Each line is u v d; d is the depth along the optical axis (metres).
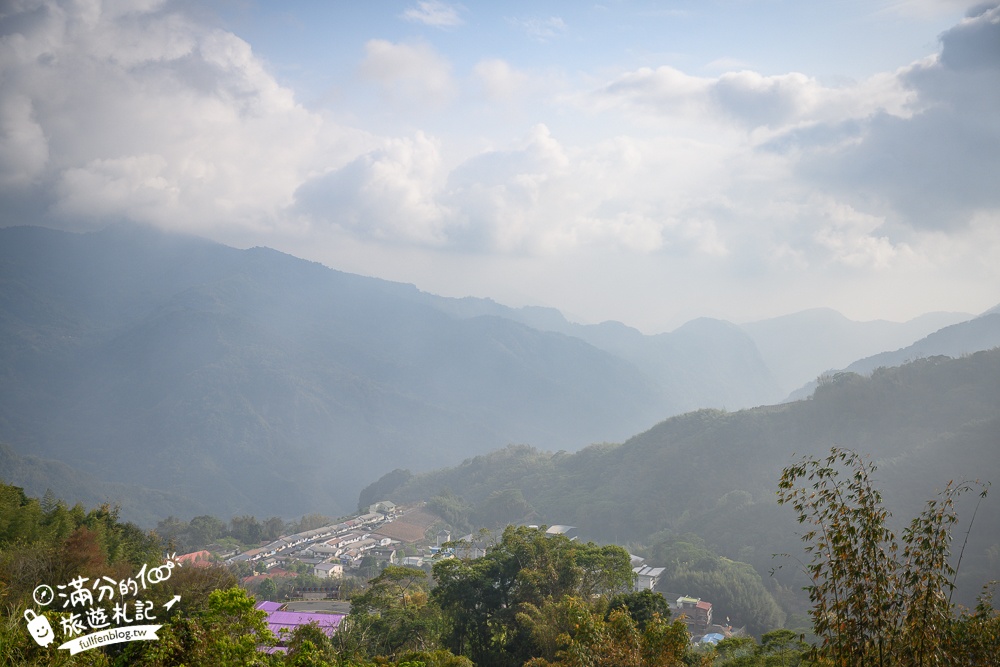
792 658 23.88
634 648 21.78
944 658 9.91
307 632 24.08
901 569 10.26
